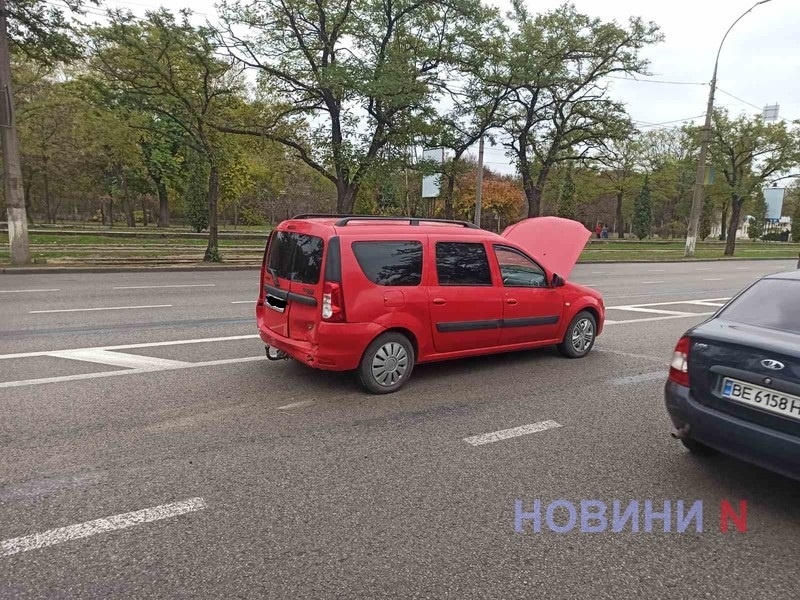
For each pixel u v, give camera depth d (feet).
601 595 8.58
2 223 86.84
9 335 24.04
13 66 84.89
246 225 172.24
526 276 21.21
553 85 72.74
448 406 16.84
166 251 70.23
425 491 11.64
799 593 8.80
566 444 14.38
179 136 61.93
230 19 54.70
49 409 15.38
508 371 21.02
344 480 11.97
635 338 28.07
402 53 59.93
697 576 9.16
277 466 12.49
